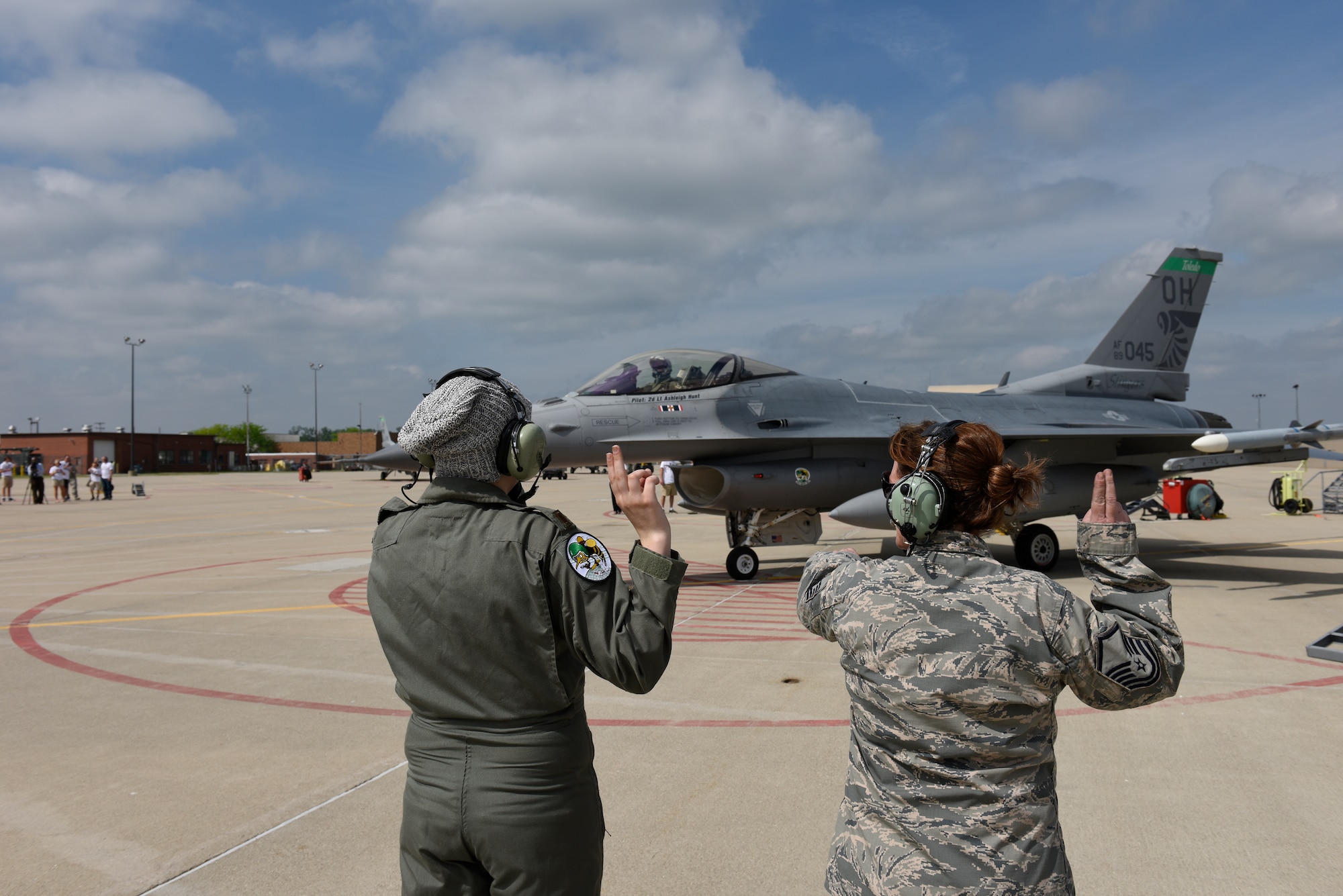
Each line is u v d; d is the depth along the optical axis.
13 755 4.79
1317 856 3.40
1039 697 1.69
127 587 11.48
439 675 1.88
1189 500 19.61
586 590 1.83
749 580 11.59
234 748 4.86
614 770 4.42
